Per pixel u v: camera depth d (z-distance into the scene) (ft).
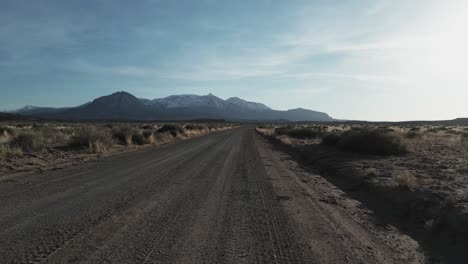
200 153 77.25
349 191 39.99
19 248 18.63
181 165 55.93
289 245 20.70
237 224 24.67
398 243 22.12
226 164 58.75
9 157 55.57
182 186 38.24
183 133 159.74
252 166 57.36
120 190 35.17
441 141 108.27
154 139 112.06
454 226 23.67
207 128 239.30
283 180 45.06
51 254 17.94
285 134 168.45
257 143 118.73
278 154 82.38
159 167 53.01
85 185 37.45
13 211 26.23
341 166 56.49
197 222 24.80
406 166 54.08
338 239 22.27
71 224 23.30
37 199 30.42
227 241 20.98
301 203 32.27
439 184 37.19
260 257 18.60
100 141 80.94
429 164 55.93
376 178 43.29
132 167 52.60
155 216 26.02
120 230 22.38
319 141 114.62
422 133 144.66
